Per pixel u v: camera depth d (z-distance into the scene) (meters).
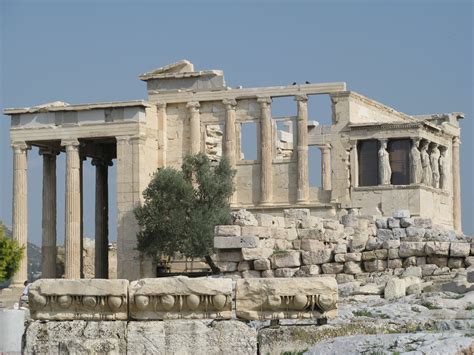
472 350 38.72
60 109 125.19
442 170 129.88
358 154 123.00
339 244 68.06
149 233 118.00
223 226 67.44
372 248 66.75
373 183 122.00
